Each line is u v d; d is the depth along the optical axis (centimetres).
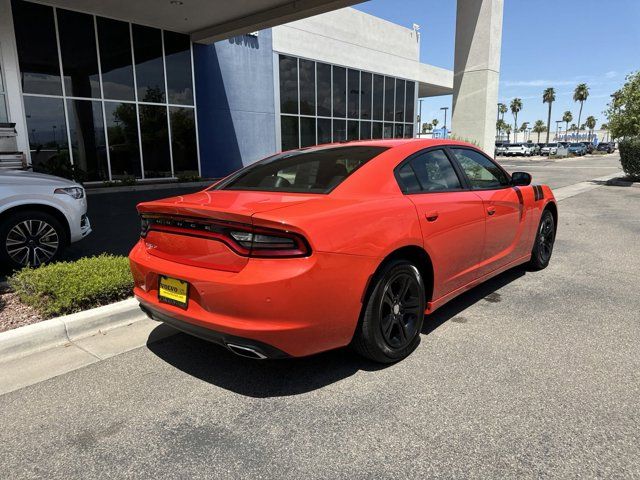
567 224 878
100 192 1259
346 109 2128
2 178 518
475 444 231
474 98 1538
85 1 1220
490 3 1463
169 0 1226
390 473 213
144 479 213
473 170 420
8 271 548
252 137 1748
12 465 225
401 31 2395
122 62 1392
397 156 347
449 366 313
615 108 1691
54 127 1275
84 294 393
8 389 295
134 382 302
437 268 346
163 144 1512
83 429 253
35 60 1224
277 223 252
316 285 259
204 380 303
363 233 282
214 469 219
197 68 1566
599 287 484
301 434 244
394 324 319
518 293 466
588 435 236
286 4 1274
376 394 280
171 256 299
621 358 321
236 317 259
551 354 328
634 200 1241
